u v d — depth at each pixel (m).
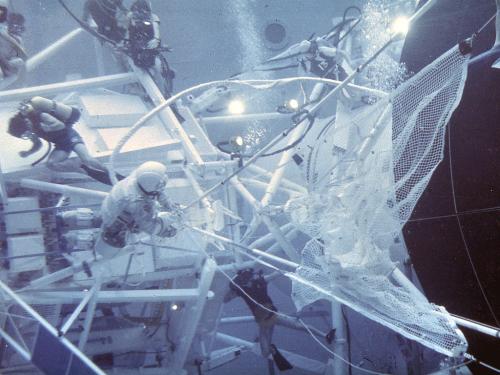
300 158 7.76
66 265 6.04
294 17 13.72
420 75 3.95
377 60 6.73
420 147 4.23
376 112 4.52
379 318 4.42
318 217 4.64
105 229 5.13
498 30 3.99
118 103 7.30
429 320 4.29
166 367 6.77
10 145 6.46
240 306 11.47
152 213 5.05
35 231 5.86
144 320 6.96
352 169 4.58
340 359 6.95
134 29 7.44
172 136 6.94
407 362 6.90
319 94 7.71
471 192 4.68
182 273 6.34
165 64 7.88
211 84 6.07
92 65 12.51
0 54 7.31
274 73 12.66
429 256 5.18
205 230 6.11
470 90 4.48
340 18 10.84
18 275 5.87
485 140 4.46
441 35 4.89
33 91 6.89
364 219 4.36
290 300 11.25
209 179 6.83
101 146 6.57
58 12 12.30
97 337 6.59
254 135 11.80
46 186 6.08
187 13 13.23
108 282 6.10
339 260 4.39
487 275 4.70
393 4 7.93
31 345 6.09
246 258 7.25
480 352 4.89
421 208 5.12
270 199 6.84
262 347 7.40
